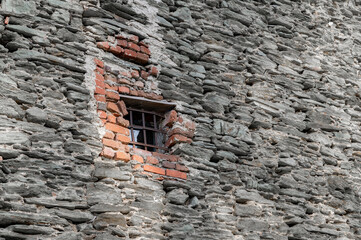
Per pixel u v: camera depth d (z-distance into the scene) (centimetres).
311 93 1543
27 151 1072
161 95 1316
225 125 1353
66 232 1039
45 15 1229
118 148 1181
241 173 1314
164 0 1437
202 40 1445
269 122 1425
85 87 1207
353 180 1477
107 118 1205
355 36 1733
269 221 1288
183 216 1187
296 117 1480
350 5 1780
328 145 1490
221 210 1239
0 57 1142
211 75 1407
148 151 1235
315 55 1619
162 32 1392
